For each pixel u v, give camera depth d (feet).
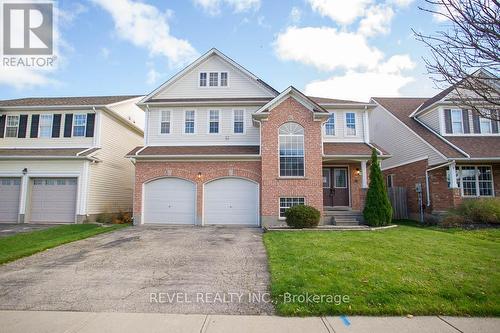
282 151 49.42
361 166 52.42
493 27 11.28
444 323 14.28
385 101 74.54
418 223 53.72
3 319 15.29
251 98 59.47
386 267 22.34
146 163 52.31
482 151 51.96
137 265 25.48
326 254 26.43
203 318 15.23
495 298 16.56
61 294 18.93
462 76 12.52
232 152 52.31
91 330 13.96
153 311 16.21
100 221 56.59
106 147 61.11
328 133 58.49
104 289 19.76
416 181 58.13
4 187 55.06
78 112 59.93
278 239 34.63
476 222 44.21
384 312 15.33
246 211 50.67
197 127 58.03
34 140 59.47
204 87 60.85
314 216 43.21
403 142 63.00
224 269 24.02
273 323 14.55
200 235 40.06
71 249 31.81
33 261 27.09
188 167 51.85
